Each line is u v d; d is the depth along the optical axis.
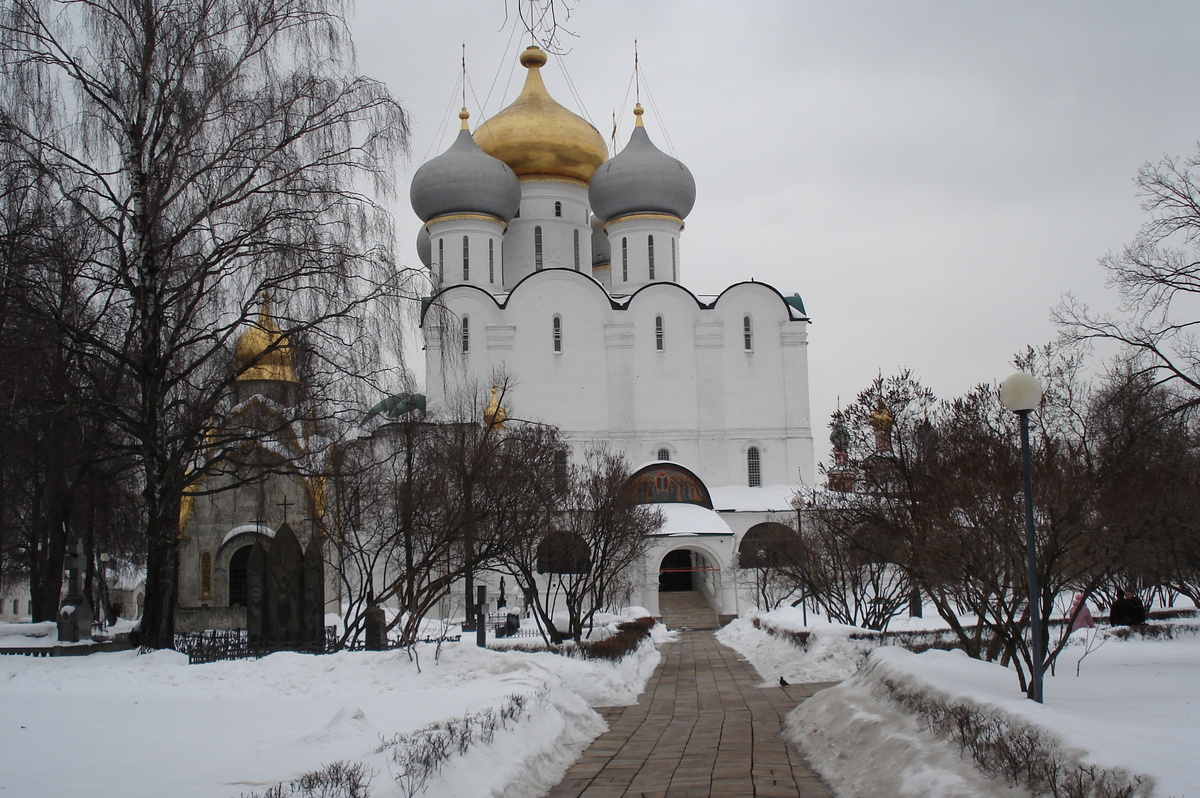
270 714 16.33
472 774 11.56
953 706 12.98
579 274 78.62
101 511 38.50
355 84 25.02
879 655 18.02
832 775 13.66
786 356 79.31
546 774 13.77
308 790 9.45
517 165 85.38
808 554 42.38
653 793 12.92
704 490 71.81
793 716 19.16
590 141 86.19
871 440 26.20
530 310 78.25
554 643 33.03
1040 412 22.69
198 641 25.00
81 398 23.52
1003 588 17.80
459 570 31.38
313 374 24.39
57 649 26.36
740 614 67.50
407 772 10.38
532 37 15.11
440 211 80.62
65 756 12.27
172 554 24.75
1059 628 31.81
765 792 12.83
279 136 24.30
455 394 59.84
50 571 37.56
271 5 24.27
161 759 11.99
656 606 67.44
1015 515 17.42
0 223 22.75
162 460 24.53
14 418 23.56
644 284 81.75
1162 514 19.41
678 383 78.56
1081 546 17.67
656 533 63.88
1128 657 24.16
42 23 23.02
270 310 25.02
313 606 25.81
